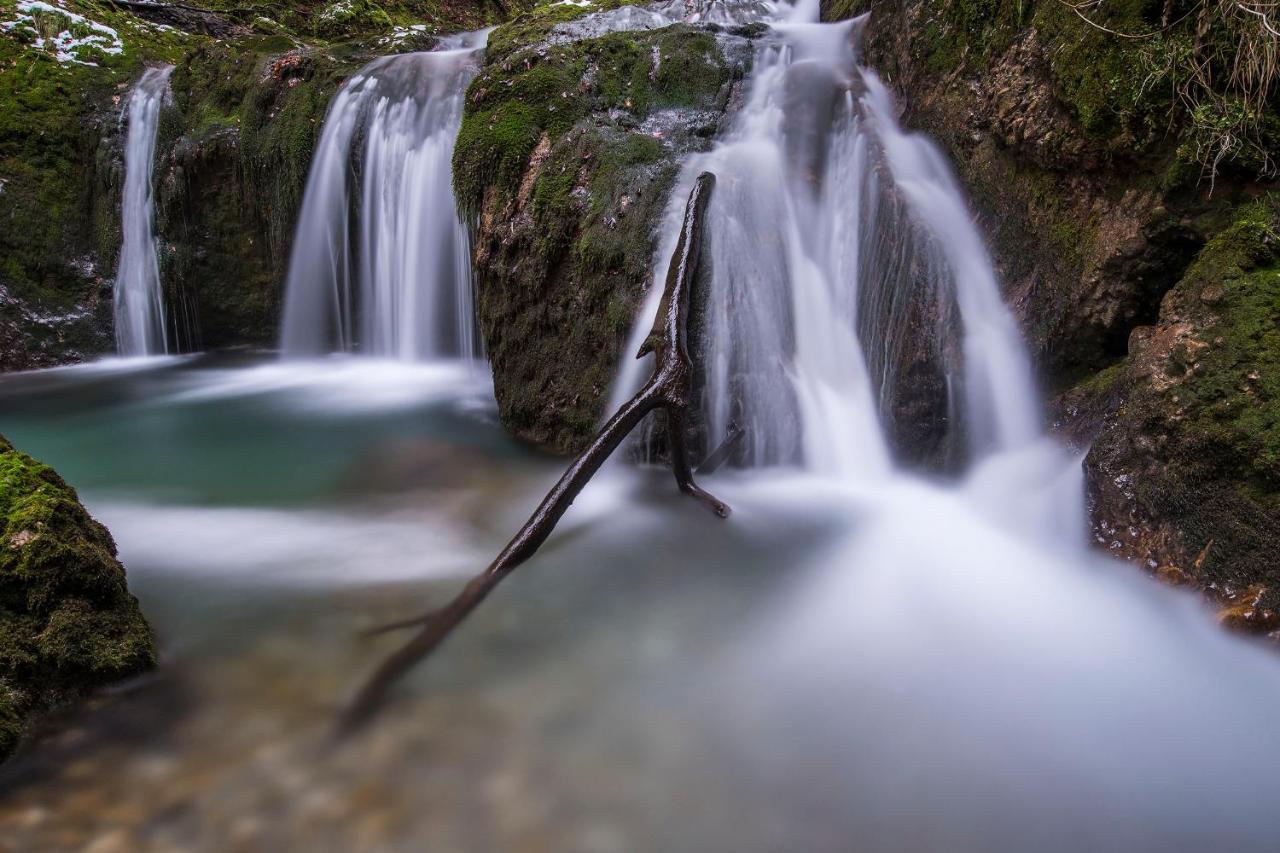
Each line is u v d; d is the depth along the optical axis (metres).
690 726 2.61
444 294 7.62
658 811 2.26
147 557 3.81
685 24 6.49
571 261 5.20
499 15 16.11
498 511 4.39
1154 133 3.49
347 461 5.34
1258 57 3.08
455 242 7.38
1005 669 2.91
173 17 11.77
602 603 3.36
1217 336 3.09
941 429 4.44
